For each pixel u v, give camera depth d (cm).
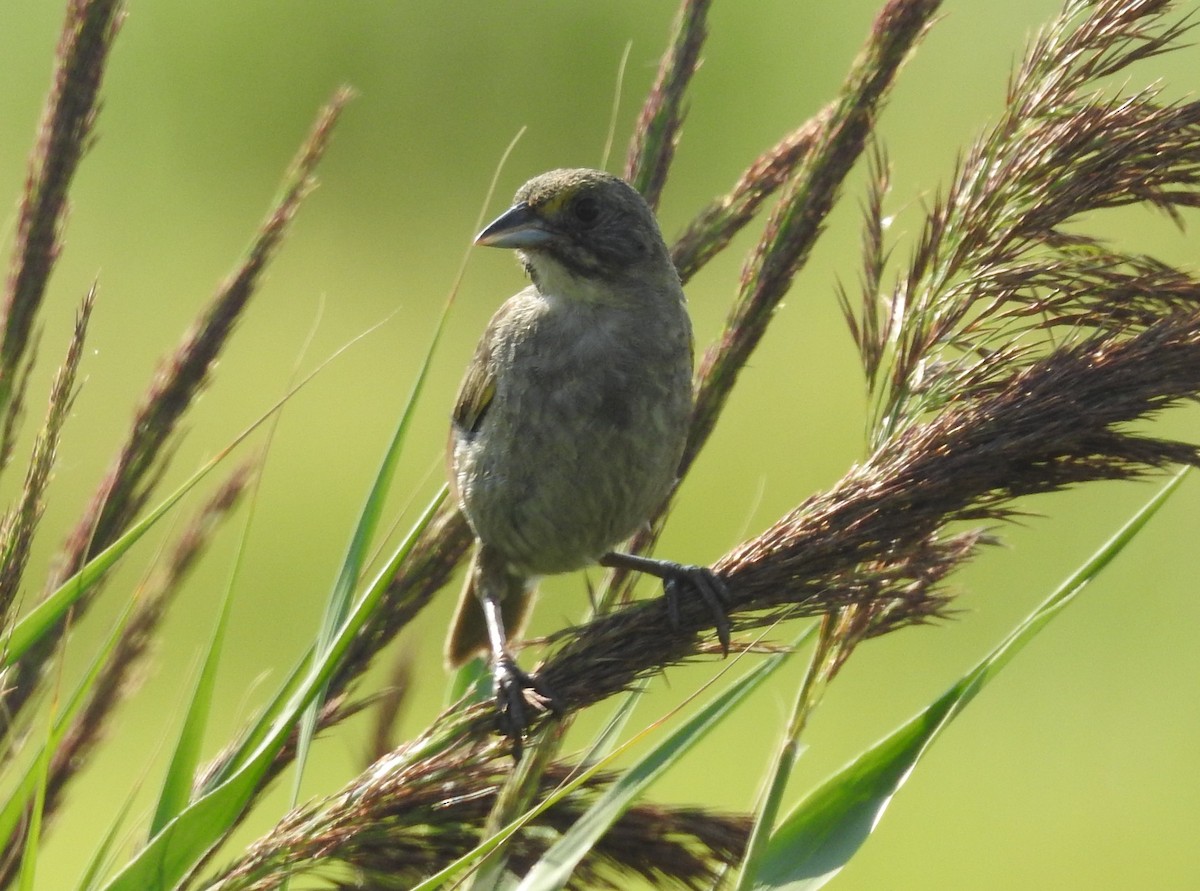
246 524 596
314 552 1922
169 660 1778
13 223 579
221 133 2836
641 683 616
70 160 579
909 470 595
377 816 557
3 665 524
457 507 893
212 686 588
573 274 853
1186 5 676
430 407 2136
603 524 873
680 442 871
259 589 1870
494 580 909
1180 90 2148
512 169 2834
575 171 881
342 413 2120
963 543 595
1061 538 2073
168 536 599
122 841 607
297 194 639
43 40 2825
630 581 770
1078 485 596
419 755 586
